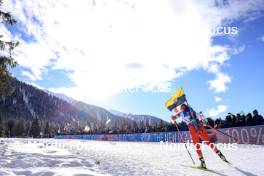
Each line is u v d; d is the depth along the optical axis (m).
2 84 13.10
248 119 16.28
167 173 6.50
